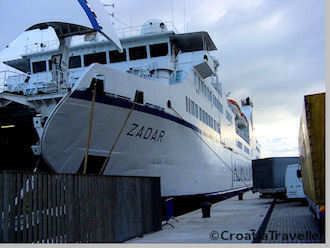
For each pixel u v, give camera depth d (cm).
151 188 1310
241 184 3622
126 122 1360
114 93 1288
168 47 1833
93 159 1291
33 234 791
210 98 2400
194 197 1970
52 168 1206
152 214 1291
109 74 1272
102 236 1017
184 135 1803
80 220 938
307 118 982
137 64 1825
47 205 838
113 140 1330
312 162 972
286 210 1911
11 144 1320
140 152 1470
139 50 1845
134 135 1420
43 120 1235
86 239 952
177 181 1739
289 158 2672
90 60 1862
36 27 1183
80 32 1246
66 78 1270
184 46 2008
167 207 1525
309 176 1099
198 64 1944
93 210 992
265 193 2694
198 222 1498
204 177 2150
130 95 1362
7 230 732
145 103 1446
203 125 2150
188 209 2050
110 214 1064
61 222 873
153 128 1512
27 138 1304
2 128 1313
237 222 1461
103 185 1046
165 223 1478
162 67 1753
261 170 2725
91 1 1255
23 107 1271
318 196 966
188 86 1883
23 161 1308
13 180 755
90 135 1237
